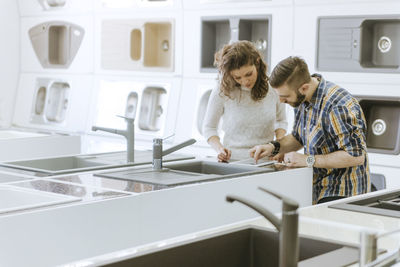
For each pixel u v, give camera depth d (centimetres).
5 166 329
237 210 304
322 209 223
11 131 530
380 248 166
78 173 313
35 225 218
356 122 303
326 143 315
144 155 391
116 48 603
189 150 545
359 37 461
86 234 235
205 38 546
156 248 161
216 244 176
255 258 185
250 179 309
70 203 236
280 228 131
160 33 593
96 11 615
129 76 596
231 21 523
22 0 679
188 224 279
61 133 510
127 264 153
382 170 457
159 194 264
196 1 541
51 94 668
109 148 605
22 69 686
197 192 282
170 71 565
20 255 215
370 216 212
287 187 327
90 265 146
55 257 225
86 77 630
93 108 621
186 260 168
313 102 311
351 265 153
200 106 546
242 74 346
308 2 481
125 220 250
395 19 447
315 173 335
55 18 652
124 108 599
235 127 370
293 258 129
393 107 471
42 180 288
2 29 676
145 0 576
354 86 466
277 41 499
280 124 387
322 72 479
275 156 346
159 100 593
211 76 539
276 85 307
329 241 173
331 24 472
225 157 356
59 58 671
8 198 266
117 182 286
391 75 450
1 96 683
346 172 318
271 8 500
